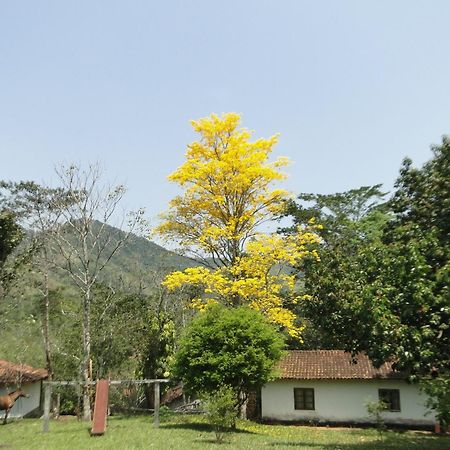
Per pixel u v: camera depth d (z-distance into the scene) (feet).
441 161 48.98
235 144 88.48
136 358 115.03
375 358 45.34
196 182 89.15
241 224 90.27
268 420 92.58
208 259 93.45
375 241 54.39
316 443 59.41
